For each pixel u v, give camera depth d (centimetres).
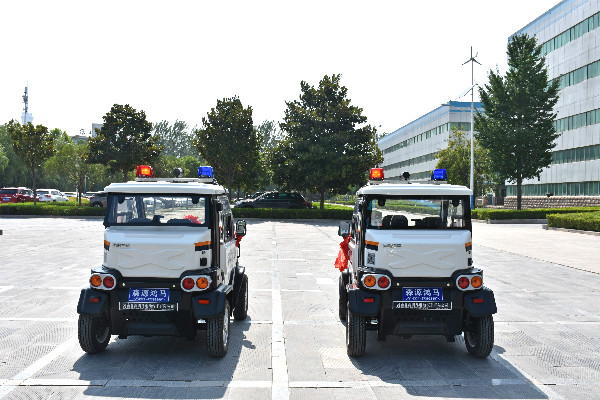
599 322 746
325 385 482
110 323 536
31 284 983
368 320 580
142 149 3509
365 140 3297
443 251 529
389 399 450
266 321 730
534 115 3381
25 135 3438
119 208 559
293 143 3350
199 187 559
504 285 1042
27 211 3266
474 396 459
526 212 3172
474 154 4625
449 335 538
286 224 2788
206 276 526
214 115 3522
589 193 3841
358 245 579
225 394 457
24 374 503
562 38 4203
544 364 553
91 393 456
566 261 1396
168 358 559
